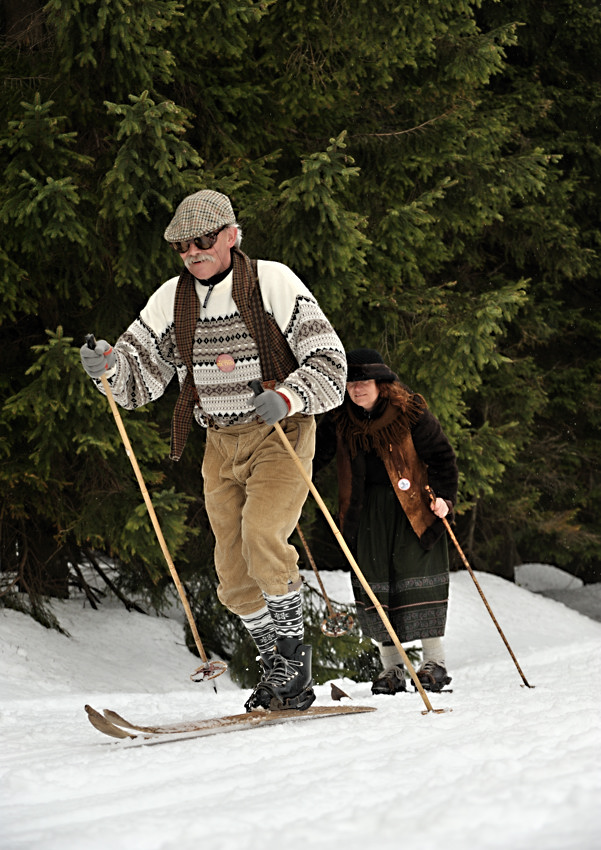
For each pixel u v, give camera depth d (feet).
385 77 68.54
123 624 73.31
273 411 24.89
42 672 59.67
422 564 41.24
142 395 28.40
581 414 115.75
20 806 17.71
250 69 66.85
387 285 69.56
